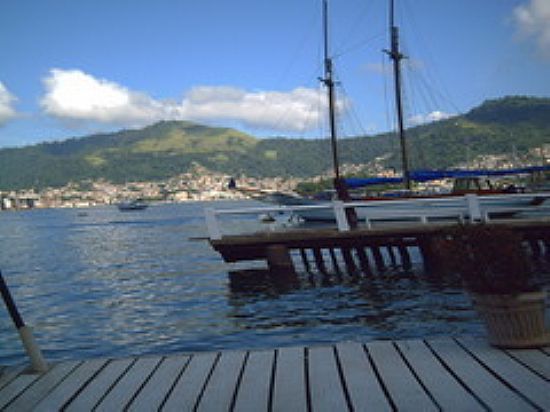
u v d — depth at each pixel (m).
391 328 13.73
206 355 7.41
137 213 189.38
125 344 13.95
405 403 5.30
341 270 25.44
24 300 23.02
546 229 21.41
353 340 12.82
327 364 6.70
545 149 168.12
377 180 36.44
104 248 53.06
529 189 34.56
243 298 19.75
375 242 23.55
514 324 6.84
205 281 25.66
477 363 6.43
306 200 42.81
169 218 136.25
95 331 15.73
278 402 5.55
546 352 6.68
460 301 16.75
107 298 22.25
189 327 15.41
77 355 13.12
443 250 7.29
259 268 27.78
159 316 17.45
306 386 5.98
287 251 22.14
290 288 21.19
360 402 5.39
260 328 14.68
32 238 78.75
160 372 6.79
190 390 6.07
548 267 22.75
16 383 6.66
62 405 5.84
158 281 26.77
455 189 34.62
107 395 6.07
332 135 49.19
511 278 6.83
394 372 6.25
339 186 30.84
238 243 21.89
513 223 21.22
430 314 15.12
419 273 22.97
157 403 5.73
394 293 18.88
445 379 5.94
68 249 54.59
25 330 7.13
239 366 6.85
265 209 21.95
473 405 5.20
